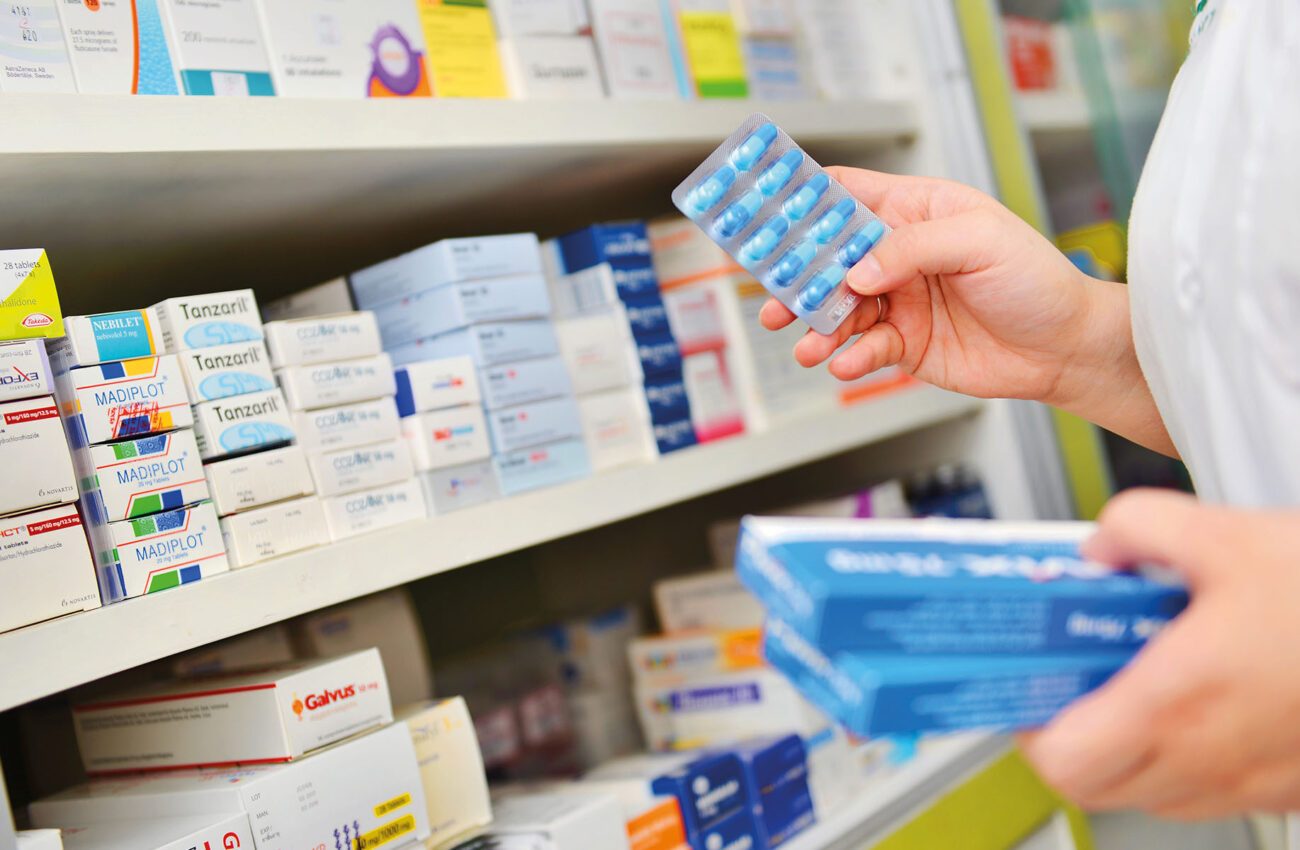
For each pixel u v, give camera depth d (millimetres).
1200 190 539
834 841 1231
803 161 799
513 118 1092
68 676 729
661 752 1424
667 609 1537
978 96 1676
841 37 1633
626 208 1588
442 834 953
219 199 1013
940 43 1653
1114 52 1827
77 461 804
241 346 906
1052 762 349
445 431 1039
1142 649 408
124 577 794
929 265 750
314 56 993
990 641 388
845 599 367
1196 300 546
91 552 800
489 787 1299
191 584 806
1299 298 476
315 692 852
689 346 1328
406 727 898
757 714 1348
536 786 1252
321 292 1183
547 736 1492
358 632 1279
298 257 1348
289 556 876
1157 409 768
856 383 1559
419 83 1076
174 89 896
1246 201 495
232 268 1306
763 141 782
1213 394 549
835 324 804
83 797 900
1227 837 1783
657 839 1091
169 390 844
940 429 1810
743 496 2094
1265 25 503
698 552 2025
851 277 775
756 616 1447
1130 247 615
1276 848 1779
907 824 1318
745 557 440
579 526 1100
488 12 1154
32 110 767
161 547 819
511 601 1683
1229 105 527
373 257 1455
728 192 798
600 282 1245
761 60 1474
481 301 1094
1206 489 610
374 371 1002
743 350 1377
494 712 1439
